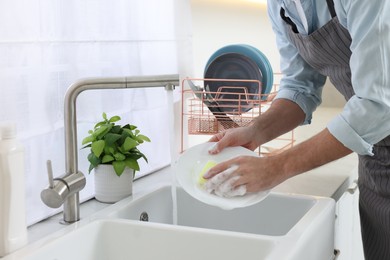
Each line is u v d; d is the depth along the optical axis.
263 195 1.32
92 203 1.56
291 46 1.67
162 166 2.04
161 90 2.02
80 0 1.58
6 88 1.33
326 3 1.38
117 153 1.51
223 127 2.00
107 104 1.74
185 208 1.62
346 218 1.92
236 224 1.58
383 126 1.23
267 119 1.62
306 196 1.52
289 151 1.29
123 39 1.80
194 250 1.24
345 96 1.54
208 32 2.57
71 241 1.20
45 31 1.45
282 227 1.54
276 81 3.17
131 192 1.57
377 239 1.57
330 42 1.40
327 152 1.27
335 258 1.56
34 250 1.10
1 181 1.08
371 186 1.54
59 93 1.51
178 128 2.17
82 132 1.63
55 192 1.22
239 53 2.00
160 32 2.03
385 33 1.16
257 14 2.96
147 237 1.27
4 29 1.31
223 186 1.28
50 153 1.49
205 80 2.01
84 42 1.61
